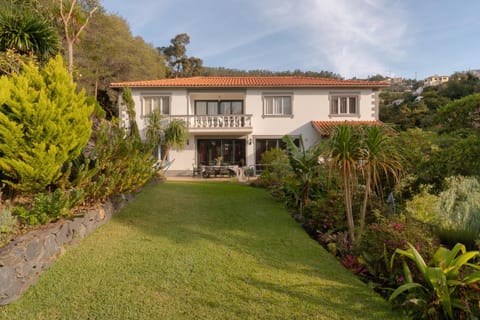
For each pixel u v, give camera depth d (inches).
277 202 368.8
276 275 161.6
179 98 757.9
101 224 240.8
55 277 152.5
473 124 243.3
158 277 154.9
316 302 134.3
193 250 195.2
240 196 403.5
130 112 660.7
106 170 265.6
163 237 219.1
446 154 237.6
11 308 127.3
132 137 351.9
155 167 462.6
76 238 197.9
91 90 1064.8
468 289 118.7
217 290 143.3
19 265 137.6
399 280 143.3
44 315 122.8
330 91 772.6
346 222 239.0
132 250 190.7
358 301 135.9
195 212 299.0
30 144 191.6
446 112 258.2
